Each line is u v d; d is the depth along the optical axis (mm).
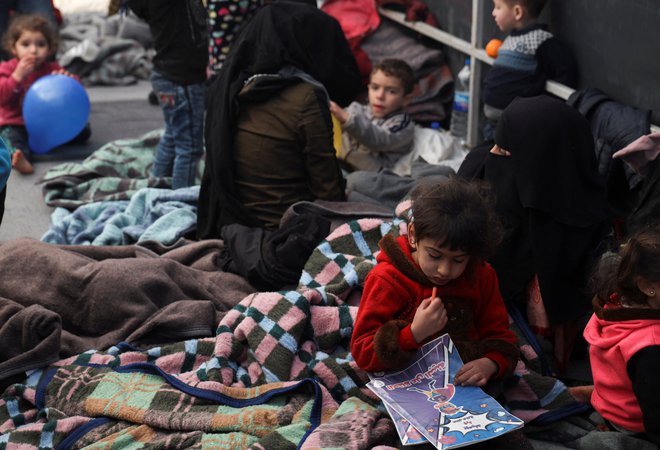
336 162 3957
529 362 2971
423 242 2486
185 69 4426
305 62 3953
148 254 3691
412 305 2676
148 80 7207
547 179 3045
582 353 3209
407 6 5465
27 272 3361
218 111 3959
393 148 4621
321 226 3598
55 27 5535
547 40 4180
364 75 5391
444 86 5281
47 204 4535
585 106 3775
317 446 2492
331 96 4145
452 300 2678
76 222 4188
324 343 3045
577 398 2832
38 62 5285
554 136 3041
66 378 2934
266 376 2924
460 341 2691
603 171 3713
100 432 2736
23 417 2848
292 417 2711
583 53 4082
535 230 3049
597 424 2742
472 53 4887
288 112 3877
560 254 3039
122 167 4938
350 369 2883
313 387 2762
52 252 3396
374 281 2682
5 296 3326
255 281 3580
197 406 2801
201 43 4414
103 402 2822
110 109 6375
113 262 3336
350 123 4367
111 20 7332
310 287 3314
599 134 3715
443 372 2602
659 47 3549
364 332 2658
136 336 3158
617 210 3646
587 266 3049
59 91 5199
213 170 3945
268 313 3027
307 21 3957
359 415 2627
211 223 4008
